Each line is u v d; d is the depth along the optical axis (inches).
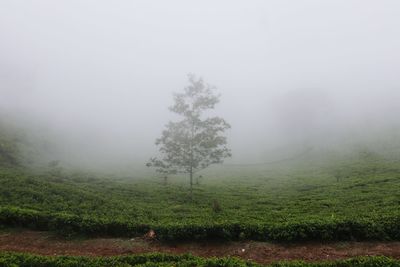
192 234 877.8
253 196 1505.9
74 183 1550.2
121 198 1333.7
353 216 991.0
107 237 893.8
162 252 815.7
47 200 1116.5
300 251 808.9
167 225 900.0
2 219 903.7
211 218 1038.4
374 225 870.4
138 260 732.7
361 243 840.3
